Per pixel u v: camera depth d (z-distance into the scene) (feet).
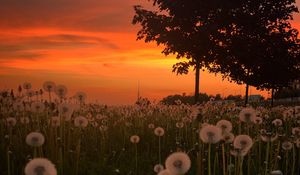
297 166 28.32
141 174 26.37
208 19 139.54
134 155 31.45
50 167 12.67
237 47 136.36
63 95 25.86
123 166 27.71
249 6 142.20
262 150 31.27
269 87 139.33
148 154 31.96
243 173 26.43
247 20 138.82
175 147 33.96
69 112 24.75
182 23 137.59
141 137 37.96
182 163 12.13
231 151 19.48
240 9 140.67
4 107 34.30
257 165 27.45
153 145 35.50
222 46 137.28
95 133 34.88
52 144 25.91
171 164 12.12
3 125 32.86
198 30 136.67
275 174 15.84
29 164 12.60
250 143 18.74
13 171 24.18
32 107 27.89
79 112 42.83
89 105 52.26
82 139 33.73
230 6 138.10
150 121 48.08
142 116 46.39
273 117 55.67
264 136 24.16
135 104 50.52
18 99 33.06
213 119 48.29
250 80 136.46
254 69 136.56
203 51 134.82
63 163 25.25
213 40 136.56
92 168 26.50
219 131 16.76
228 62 135.33
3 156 26.89
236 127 40.91
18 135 31.42
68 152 26.68
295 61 139.85
